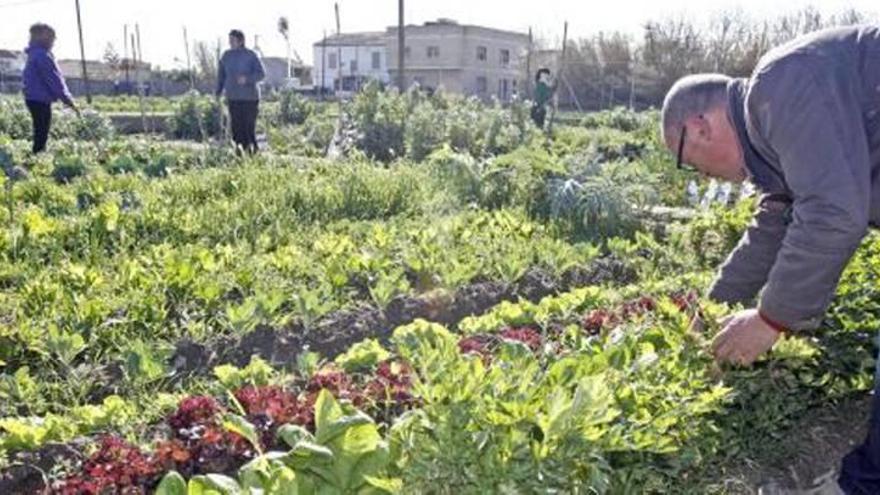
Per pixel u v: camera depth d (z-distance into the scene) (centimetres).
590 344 322
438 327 319
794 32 4022
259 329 458
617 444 248
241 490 214
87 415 325
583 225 778
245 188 872
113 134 1741
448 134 1546
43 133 1246
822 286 268
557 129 1933
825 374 344
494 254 619
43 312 481
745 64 3934
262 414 285
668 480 279
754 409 325
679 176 1037
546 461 230
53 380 409
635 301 402
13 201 802
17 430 306
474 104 1895
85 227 671
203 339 448
